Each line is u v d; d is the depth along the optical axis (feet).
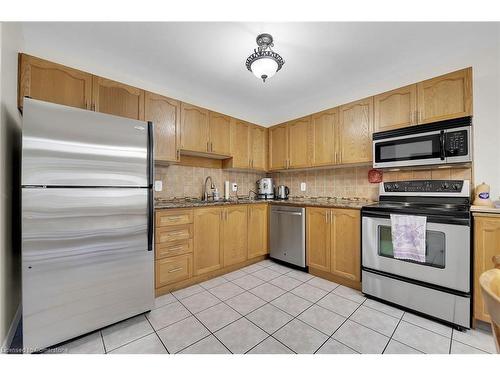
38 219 4.24
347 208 7.25
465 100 5.92
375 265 6.41
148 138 5.60
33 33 5.57
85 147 4.71
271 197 11.54
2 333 4.22
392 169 7.70
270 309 5.94
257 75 5.94
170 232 6.91
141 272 5.47
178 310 5.90
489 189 5.90
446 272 5.24
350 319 5.48
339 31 5.57
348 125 8.29
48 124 4.33
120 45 6.09
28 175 4.16
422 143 6.40
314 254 8.20
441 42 6.02
